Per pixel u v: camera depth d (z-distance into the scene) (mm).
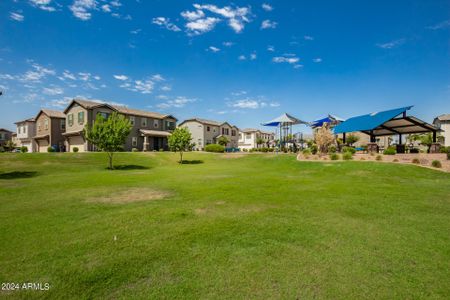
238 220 5176
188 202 6801
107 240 4125
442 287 2838
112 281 2953
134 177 12445
